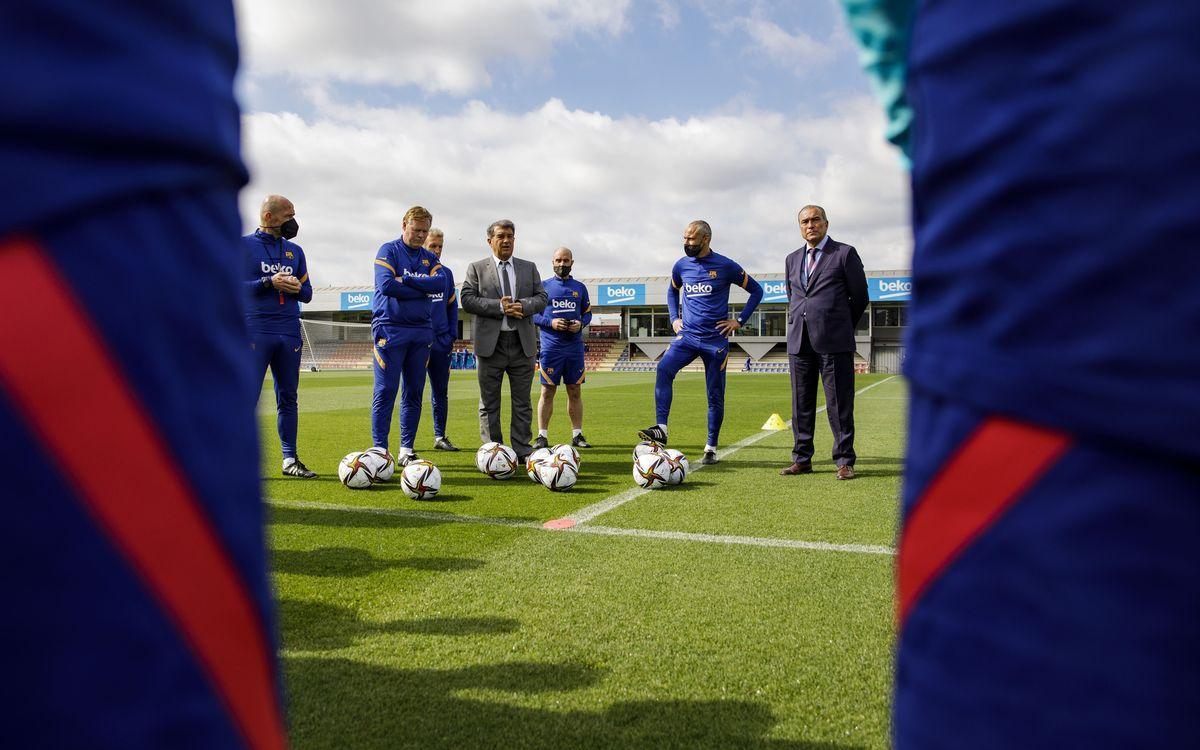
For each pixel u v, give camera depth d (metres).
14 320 0.46
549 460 5.16
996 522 0.56
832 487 5.20
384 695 1.96
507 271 6.25
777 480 5.53
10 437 0.46
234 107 0.62
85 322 0.48
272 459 6.77
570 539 3.66
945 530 0.61
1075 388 0.51
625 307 50.97
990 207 0.56
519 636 2.38
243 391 0.61
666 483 5.10
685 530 3.85
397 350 5.78
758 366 46.12
